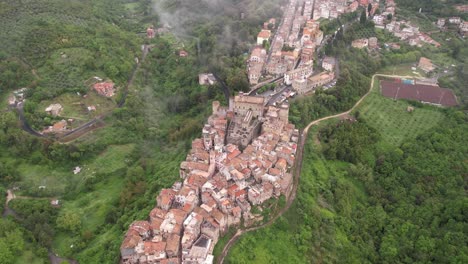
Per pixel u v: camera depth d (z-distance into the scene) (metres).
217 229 169.75
